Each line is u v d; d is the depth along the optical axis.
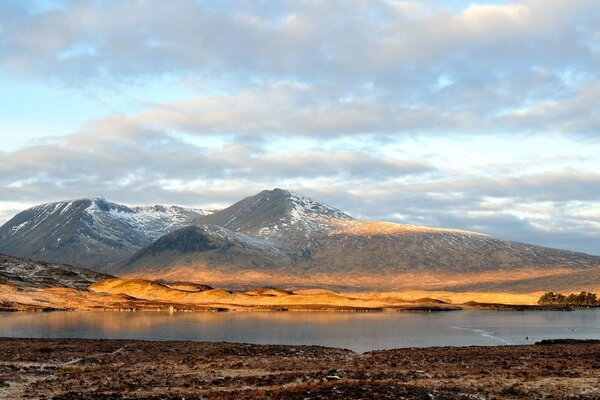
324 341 120.44
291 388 49.09
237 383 57.81
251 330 146.75
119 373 65.88
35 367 70.06
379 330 148.12
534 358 77.44
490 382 55.12
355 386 47.94
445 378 58.69
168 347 94.31
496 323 177.50
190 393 51.66
